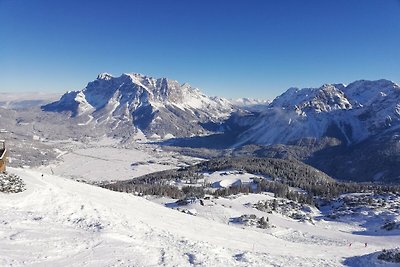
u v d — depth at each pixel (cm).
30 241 2514
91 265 2264
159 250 2778
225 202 15250
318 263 3603
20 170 6075
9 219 2956
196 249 3089
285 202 17025
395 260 3859
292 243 5991
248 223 11188
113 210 4291
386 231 11881
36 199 3775
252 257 3183
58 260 2270
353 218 14775
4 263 2067
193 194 17062
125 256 2502
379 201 17438
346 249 6272
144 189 18200
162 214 5738
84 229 3105
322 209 17862
